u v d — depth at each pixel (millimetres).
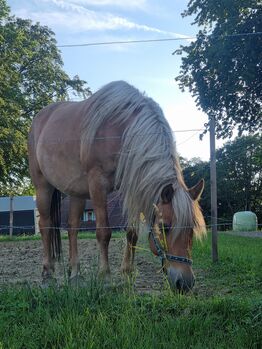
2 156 26062
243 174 41312
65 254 10023
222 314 3891
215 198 7793
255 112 19828
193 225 4207
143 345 3336
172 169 4555
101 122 5211
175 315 3898
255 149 31125
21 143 25766
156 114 4906
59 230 6359
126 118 5090
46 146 6074
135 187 4672
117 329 3594
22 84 30219
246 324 3676
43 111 6773
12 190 29750
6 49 27641
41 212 6375
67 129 5777
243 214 24438
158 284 5766
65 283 4438
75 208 6070
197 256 8695
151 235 4551
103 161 5211
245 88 18750
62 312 3846
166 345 3354
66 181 5859
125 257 5348
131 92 5223
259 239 14875
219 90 19250
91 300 4102
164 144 4680
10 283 5609
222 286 5645
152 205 4477
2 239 16438
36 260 9445
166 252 4273
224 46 17438
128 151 4844
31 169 6656
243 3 18469
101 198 5234
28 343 3445
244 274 6414
